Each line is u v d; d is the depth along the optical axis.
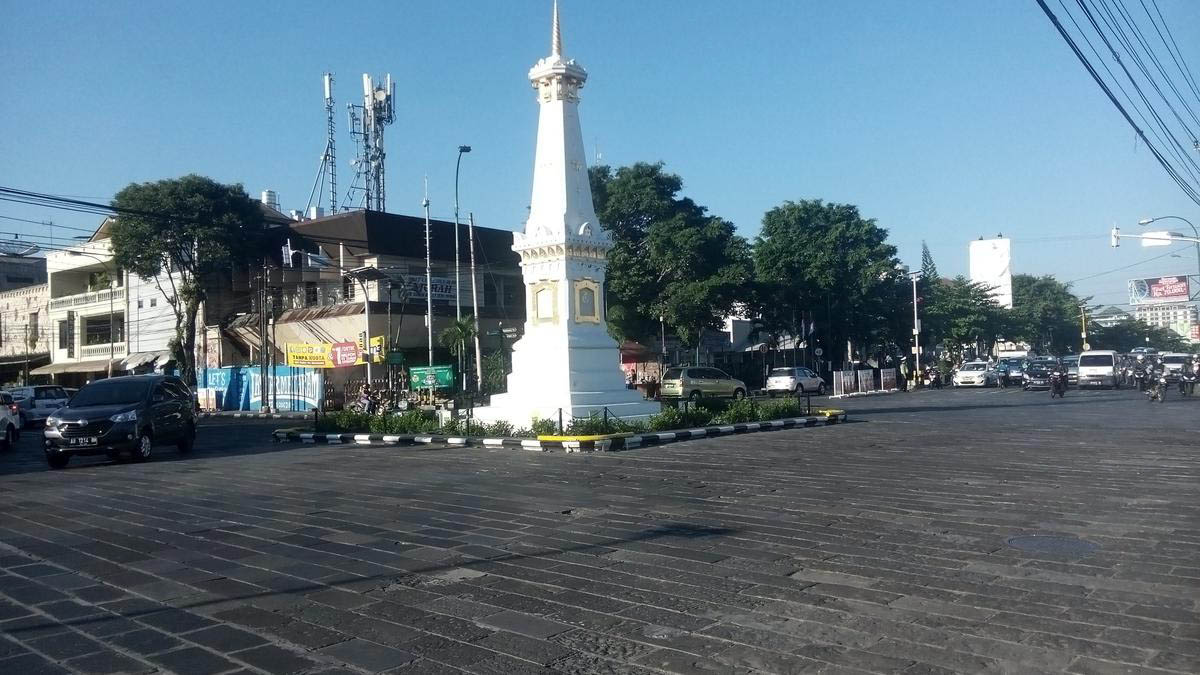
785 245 49.56
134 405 18.00
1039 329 78.75
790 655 5.01
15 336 58.16
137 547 8.59
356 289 40.19
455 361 40.34
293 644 5.43
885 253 50.16
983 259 61.44
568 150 21.70
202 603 6.42
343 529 9.23
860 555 7.40
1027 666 4.73
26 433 30.81
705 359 56.62
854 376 44.84
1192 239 29.78
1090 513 9.06
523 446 17.83
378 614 6.03
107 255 48.19
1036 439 17.05
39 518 10.67
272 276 41.47
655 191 43.03
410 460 16.45
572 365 20.97
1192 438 16.50
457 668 4.95
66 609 6.37
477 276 44.09
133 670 5.04
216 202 40.47
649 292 43.22
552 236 21.12
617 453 16.44
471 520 9.57
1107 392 38.09
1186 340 114.12
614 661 4.99
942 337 60.25
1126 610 5.67
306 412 37.38
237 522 9.87
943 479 11.76
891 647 5.09
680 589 6.47
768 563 7.20
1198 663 4.71
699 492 11.19
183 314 45.34
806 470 13.11
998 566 6.89
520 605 6.16
